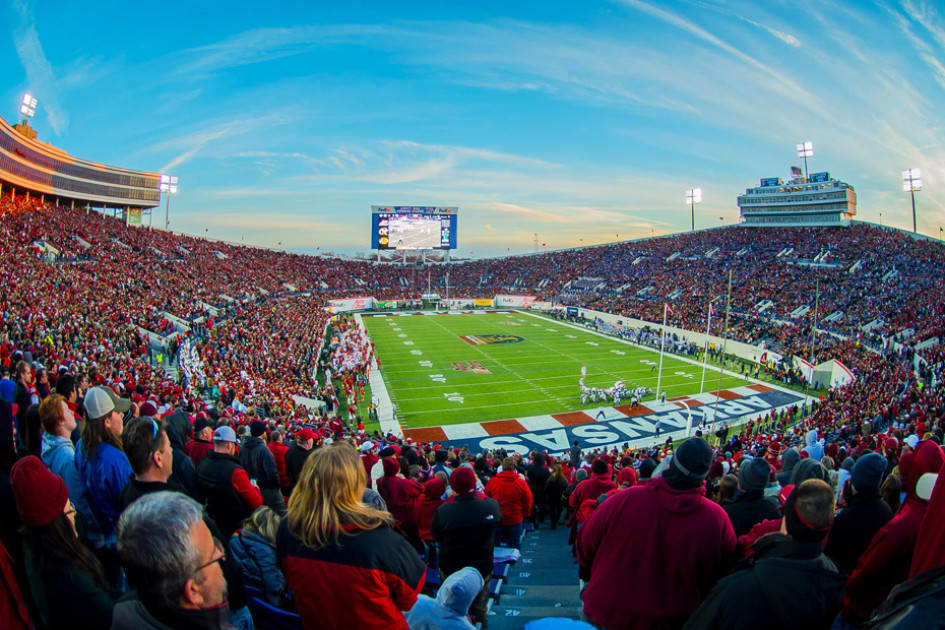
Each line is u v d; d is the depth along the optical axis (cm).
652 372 4356
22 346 1919
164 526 232
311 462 325
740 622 281
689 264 7869
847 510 473
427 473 1112
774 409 3142
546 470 1246
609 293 8012
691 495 317
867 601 407
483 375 4194
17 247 4369
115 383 1706
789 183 8219
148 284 4816
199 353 3359
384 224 9369
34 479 306
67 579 313
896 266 5675
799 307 5538
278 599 493
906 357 3469
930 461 378
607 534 337
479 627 553
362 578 310
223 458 545
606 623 333
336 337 5362
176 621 242
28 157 6575
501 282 9781
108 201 8250
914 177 6838
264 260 8356
